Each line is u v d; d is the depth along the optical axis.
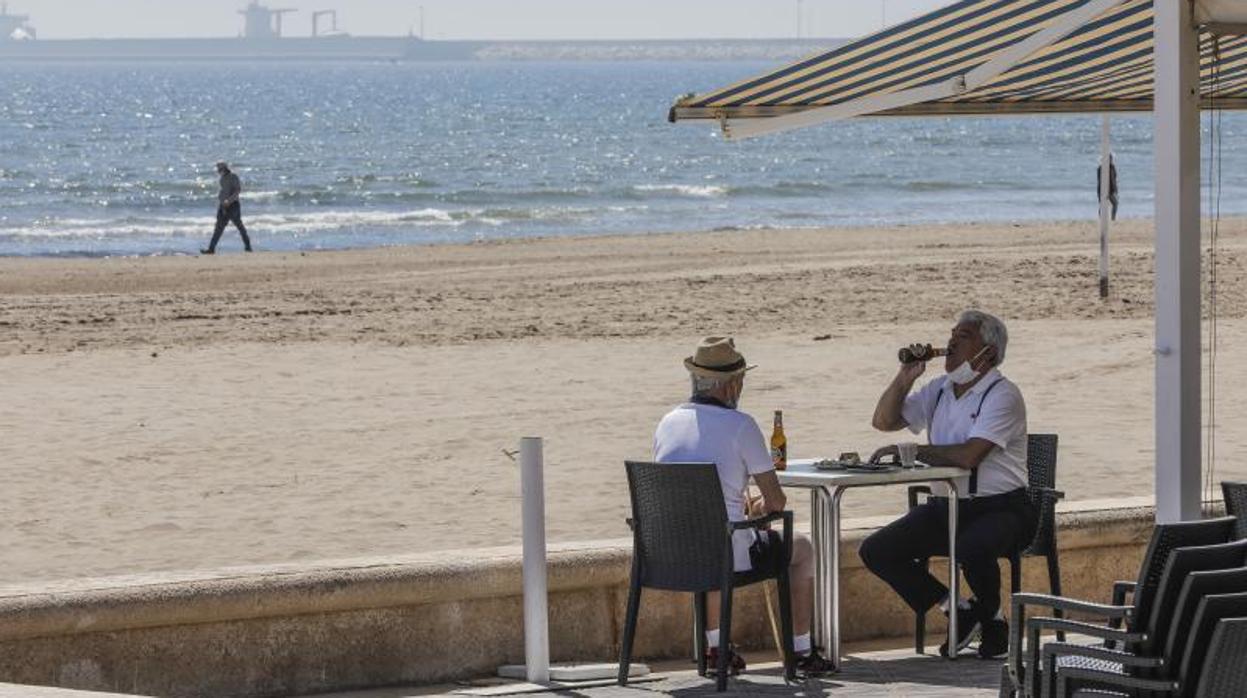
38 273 47.44
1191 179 10.29
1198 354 10.40
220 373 30.42
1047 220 71.25
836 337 34.03
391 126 182.50
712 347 12.22
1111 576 14.06
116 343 34.06
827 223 72.81
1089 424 25.23
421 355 32.38
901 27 11.03
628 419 26.00
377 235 67.75
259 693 11.73
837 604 12.46
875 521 13.82
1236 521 10.12
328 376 30.12
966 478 12.90
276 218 74.25
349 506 20.39
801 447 23.47
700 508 11.76
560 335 34.84
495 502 20.55
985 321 12.93
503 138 157.50
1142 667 9.08
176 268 49.03
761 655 13.16
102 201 85.25
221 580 11.62
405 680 12.15
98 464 22.94
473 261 50.53
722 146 143.12
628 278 44.66
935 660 12.77
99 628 11.26
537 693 11.69
